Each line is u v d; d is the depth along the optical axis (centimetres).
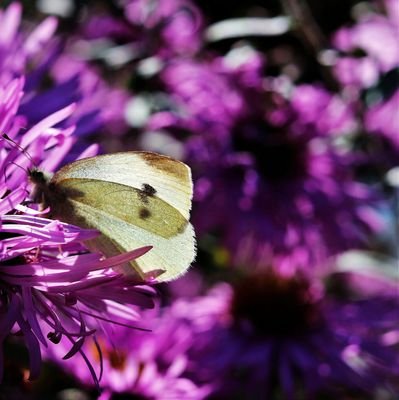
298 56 49
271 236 46
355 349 46
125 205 32
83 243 31
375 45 47
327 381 45
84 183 32
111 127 44
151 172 32
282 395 45
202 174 46
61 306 30
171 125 46
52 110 37
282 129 48
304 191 47
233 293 48
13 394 34
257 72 47
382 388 45
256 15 49
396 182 48
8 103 31
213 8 48
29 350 29
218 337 46
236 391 44
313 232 47
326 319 48
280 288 48
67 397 38
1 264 30
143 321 42
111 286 30
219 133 46
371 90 48
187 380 41
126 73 47
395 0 48
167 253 32
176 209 32
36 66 39
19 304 29
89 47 47
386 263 49
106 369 39
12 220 29
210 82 47
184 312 46
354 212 48
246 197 46
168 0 48
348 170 48
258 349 46
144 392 40
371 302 49
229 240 46
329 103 48
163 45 48
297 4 46
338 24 49
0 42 38
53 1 46
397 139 48
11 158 31
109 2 47
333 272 50
